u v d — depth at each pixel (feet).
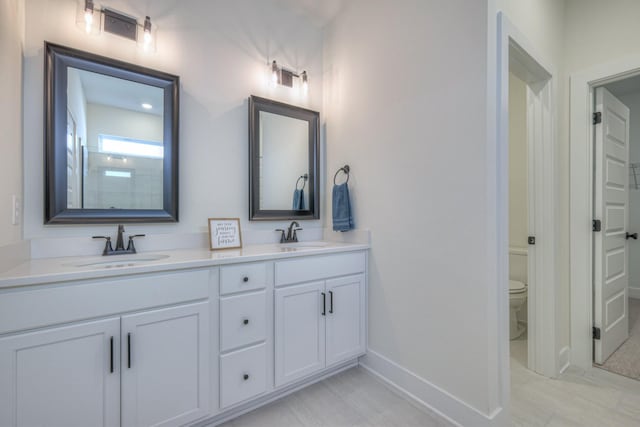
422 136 5.45
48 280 3.35
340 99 7.47
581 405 5.26
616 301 7.32
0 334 3.14
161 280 4.12
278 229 7.33
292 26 7.59
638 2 5.90
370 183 6.57
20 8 4.42
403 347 5.75
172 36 5.95
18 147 4.32
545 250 6.26
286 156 7.39
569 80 6.77
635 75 6.02
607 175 6.88
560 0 6.68
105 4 5.28
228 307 4.74
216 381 4.62
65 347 3.48
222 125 6.54
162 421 4.12
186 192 6.08
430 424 4.85
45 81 4.72
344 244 6.91
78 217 4.94
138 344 3.94
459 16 4.84
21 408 3.25
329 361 5.97
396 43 5.96
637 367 6.54
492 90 4.56
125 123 5.40
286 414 5.06
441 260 5.11
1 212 3.66
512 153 9.50
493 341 4.50
